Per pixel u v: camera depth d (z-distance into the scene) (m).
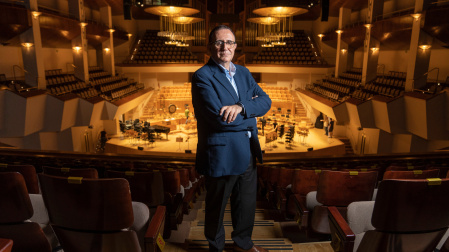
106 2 20.73
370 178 2.23
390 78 16.28
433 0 11.97
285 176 4.02
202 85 1.63
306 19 27.25
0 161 4.50
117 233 1.66
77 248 1.75
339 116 16.06
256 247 2.02
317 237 2.71
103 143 17.09
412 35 12.57
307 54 25.44
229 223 3.27
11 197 1.67
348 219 1.86
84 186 1.54
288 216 3.31
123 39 24.52
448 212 1.63
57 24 14.63
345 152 17.47
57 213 1.66
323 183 2.28
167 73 25.75
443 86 12.05
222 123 1.60
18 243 1.82
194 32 26.53
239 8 26.62
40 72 12.98
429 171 2.46
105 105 15.45
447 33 11.56
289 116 21.92
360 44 20.80
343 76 21.41
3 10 11.28
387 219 1.64
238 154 1.72
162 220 1.92
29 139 13.34
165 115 21.75
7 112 10.98
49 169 2.50
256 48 26.95
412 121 12.33
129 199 1.59
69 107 12.98
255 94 1.85
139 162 5.67
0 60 14.01
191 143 16.92
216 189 1.82
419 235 1.69
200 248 2.34
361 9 22.91
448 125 11.10
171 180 3.14
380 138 15.27
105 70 22.25
